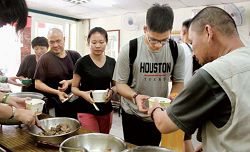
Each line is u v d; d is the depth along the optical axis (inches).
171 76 73.4
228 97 32.0
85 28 266.5
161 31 58.5
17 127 65.2
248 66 32.9
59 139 54.9
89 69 86.3
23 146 53.8
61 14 241.1
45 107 82.4
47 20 235.3
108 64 90.0
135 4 190.2
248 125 31.2
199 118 34.7
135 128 74.2
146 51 67.1
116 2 186.7
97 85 87.7
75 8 212.2
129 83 72.3
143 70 68.2
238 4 172.1
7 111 52.4
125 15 225.5
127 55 67.6
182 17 199.9
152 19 58.8
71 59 104.3
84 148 50.6
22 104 63.1
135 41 67.9
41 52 116.7
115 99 171.2
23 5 41.6
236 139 32.1
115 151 52.1
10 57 215.8
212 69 33.4
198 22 38.0
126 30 234.4
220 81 32.6
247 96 31.5
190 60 88.0
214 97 33.0
